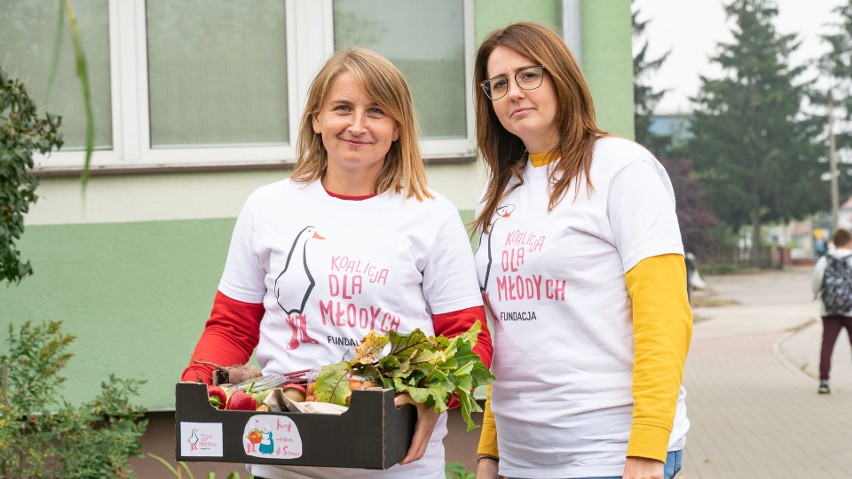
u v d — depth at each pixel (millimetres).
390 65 2541
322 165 2627
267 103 5449
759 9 77375
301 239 2520
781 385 12977
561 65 2598
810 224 90812
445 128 5441
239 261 2641
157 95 5402
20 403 4238
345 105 2496
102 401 4484
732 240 79125
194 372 2457
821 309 11961
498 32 2705
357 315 2461
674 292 2387
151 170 5242
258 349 2598
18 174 4137
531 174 2684
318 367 2455
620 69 5266
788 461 7742
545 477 2572
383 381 2289
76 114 5371
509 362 2600
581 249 2494
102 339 5234
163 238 5250
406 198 2545
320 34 5398
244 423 2193
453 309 2545
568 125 2590
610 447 2475
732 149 74625
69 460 4215
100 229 5234
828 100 71250
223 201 5270
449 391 2270
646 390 2350
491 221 2699
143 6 5367
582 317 2488
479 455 2912
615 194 2463
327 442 2150
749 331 23453
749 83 77000
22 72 5402
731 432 9172
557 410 2516
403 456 2275
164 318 5250
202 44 5426
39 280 5219
